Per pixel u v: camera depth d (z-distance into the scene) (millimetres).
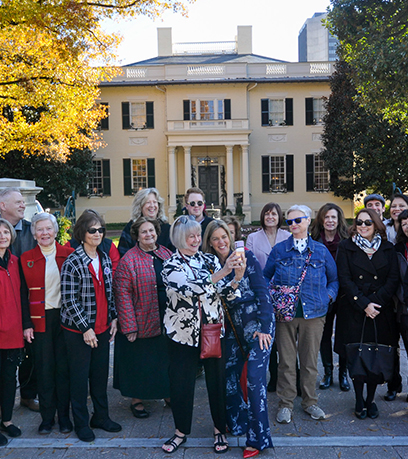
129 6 10703
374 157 21156
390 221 5055
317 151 26359
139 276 3947
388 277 4004
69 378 3852
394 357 4020
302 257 3982
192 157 27031
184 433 3477
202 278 3283
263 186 26641
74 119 13906
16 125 13930
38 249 3865
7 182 6555
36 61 12281
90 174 25000
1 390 3748
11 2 8977
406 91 10805
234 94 26047
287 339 3949
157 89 26156
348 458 3266
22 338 3754
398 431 3678
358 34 11664
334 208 4855
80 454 3414
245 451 3346
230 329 3717
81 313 3621
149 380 3980
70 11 9930
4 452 3453
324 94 26203
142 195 4461
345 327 4125
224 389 3482
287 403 3926
